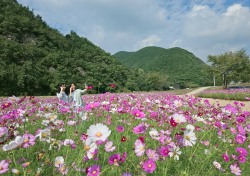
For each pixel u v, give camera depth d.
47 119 4.01
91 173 2.17
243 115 4.79
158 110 5.44
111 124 4.80
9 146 2.37
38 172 2.44
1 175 2.56
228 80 49.00
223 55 45.88
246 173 3.47
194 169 3.05
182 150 3.54
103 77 56.94
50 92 50.19
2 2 77.06
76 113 5.18
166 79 94.06
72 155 2.99
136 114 3.49
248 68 44.75
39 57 59.59
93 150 2.41
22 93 46.47
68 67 56.56
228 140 4.18
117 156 2.47
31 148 3.15
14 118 3.76
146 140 3.70
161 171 2.82
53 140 2.97
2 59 51.44
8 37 65.88
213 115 5.89
